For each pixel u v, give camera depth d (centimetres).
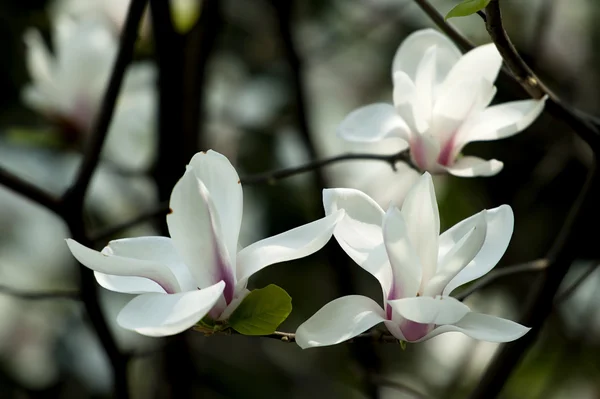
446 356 272
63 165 284
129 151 232
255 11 299
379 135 192
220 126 289
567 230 199
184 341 223
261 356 290
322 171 251
